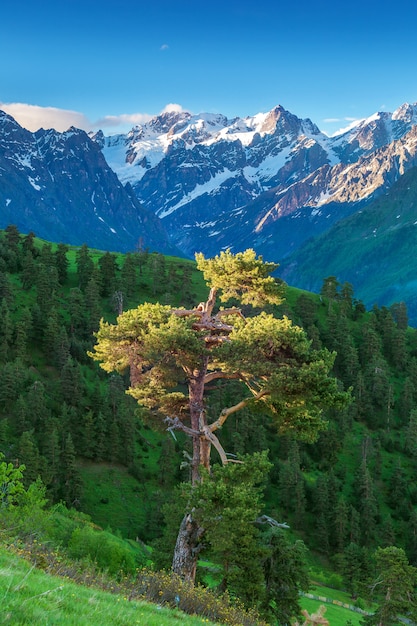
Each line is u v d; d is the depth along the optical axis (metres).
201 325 31.19
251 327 28.70
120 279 196.12
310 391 27.69
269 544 48.06
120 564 46.50
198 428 31.03
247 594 36.72
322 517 123.12
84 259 196.50
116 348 31.02
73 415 123.25
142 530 107.25
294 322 189.38
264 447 137.38
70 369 131.38
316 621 37.19
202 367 30.73
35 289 176.75
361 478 135.25
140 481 120.81
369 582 92.00
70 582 15.93
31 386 122.06
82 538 47.34
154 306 31.55
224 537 26.45
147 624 11.85
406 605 66.62
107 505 111.50
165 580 21.56
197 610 20.27
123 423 126.94
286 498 128.38
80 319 164.12
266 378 28.52
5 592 10.36
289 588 47.84
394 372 190.88
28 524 29.62
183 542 29.64
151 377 31.69
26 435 100.50
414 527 128.38
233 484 28.48
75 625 9.71
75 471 108.75
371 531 127.25
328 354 28.62
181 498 31.08
